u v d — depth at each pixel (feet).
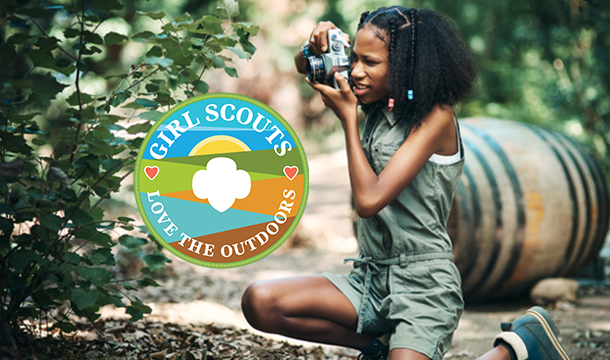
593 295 16.11
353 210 15.80
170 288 15.48
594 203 14.79
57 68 6.88
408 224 7.09
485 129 15.24
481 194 13.69
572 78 32.65
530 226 13.83
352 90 7.29
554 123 34.60
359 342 7.61
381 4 41.57
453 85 7.02
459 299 7.14
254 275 18.70
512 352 7.41
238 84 62.39
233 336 10.48
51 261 7.06
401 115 7.04
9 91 6.51
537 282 15.01
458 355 10.99
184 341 9.28
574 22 31.53
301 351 9.95
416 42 6.91
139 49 36.52
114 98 7.29
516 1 34.63
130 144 7.41
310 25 57.77
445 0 37.40
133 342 8.91
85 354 7.74
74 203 7.20
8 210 6.38
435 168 7.04
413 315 6.87
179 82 7.20
